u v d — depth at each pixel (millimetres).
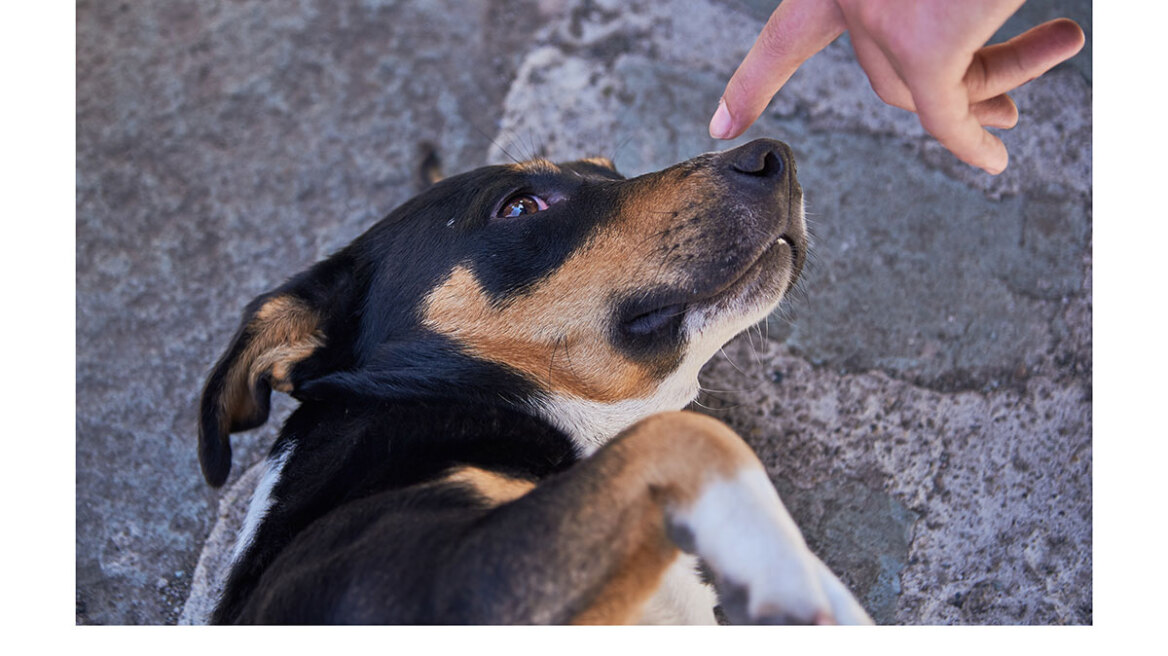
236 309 854
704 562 548
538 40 944
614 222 639
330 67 934
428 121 916
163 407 824
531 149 904
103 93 917
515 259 643
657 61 928
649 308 634
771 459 794
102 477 802
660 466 529
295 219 883
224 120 913
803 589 521
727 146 894
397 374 645
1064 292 844
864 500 783
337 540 571
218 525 791
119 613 766
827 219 860
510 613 519
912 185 875
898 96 660
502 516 529
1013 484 787
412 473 608
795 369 820
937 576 763
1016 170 880
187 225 878
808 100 904
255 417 653
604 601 528
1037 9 920
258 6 954
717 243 626
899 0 592
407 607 527
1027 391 814
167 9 952
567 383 647
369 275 667
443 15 954
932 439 800
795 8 647
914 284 845
